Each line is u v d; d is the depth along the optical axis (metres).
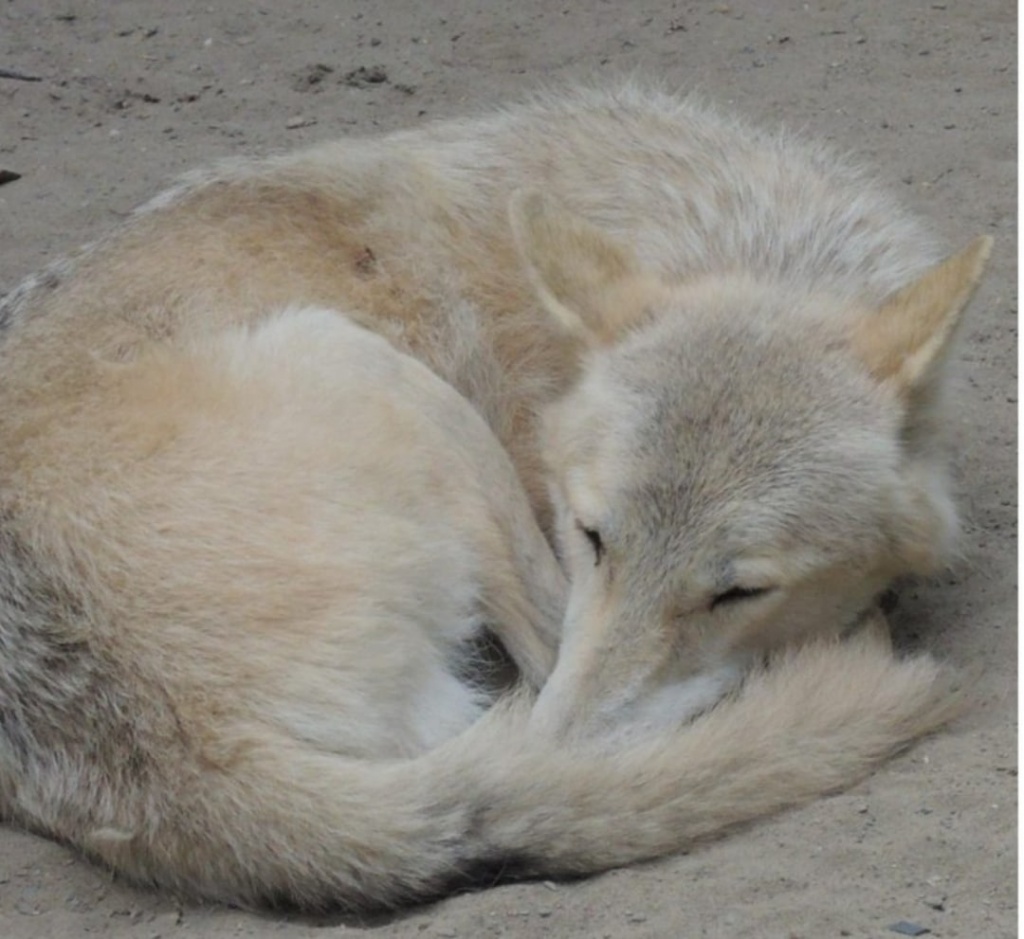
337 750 15.50
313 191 20.70
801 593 16.81
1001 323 25.31
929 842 14.75
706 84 34.59
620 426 17.19
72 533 16.27
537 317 20.11
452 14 38.62
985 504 21.09
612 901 14.41
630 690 16.20
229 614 15.70
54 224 29.78
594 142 21.53
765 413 16.86
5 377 18.08
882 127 32.31
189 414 17.11
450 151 21.59
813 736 15.84
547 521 19.98
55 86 35.56
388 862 14.62
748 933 13.77
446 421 18.41
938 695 16.69
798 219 20.28
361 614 16.03
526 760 15.02
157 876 15.28
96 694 15.55
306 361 17.83
